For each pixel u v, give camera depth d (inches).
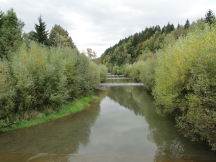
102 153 506.0
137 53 5659.5
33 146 546.3
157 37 5506.9
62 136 632.4
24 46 894.4
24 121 735.1
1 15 1376.7
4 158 468.1
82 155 491.8
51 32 2314.2
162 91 754.8
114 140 600.7
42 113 816.9
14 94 674.8
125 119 847.1
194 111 479.5
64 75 925.2
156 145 553.9
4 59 816.9
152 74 1487.5
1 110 647.8
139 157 478.3
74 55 1259.8
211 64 458.9
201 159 455.8
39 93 797.2
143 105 1156.5
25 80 705.0
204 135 460.4
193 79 544.7
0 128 655.1
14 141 581.3
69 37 2559.1
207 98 431.2
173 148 527.5
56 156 484.1
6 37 1294.3
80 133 665.0
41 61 835.4
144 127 730.2
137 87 2226.9
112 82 2960.1
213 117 410.6
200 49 571.2
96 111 1004.6
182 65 624.4
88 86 1376.7
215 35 550.0
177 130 683.4
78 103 1117.7
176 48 724.0
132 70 3304.6
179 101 654.5
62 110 929.5
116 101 1315.2
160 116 895.7
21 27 1471.5
